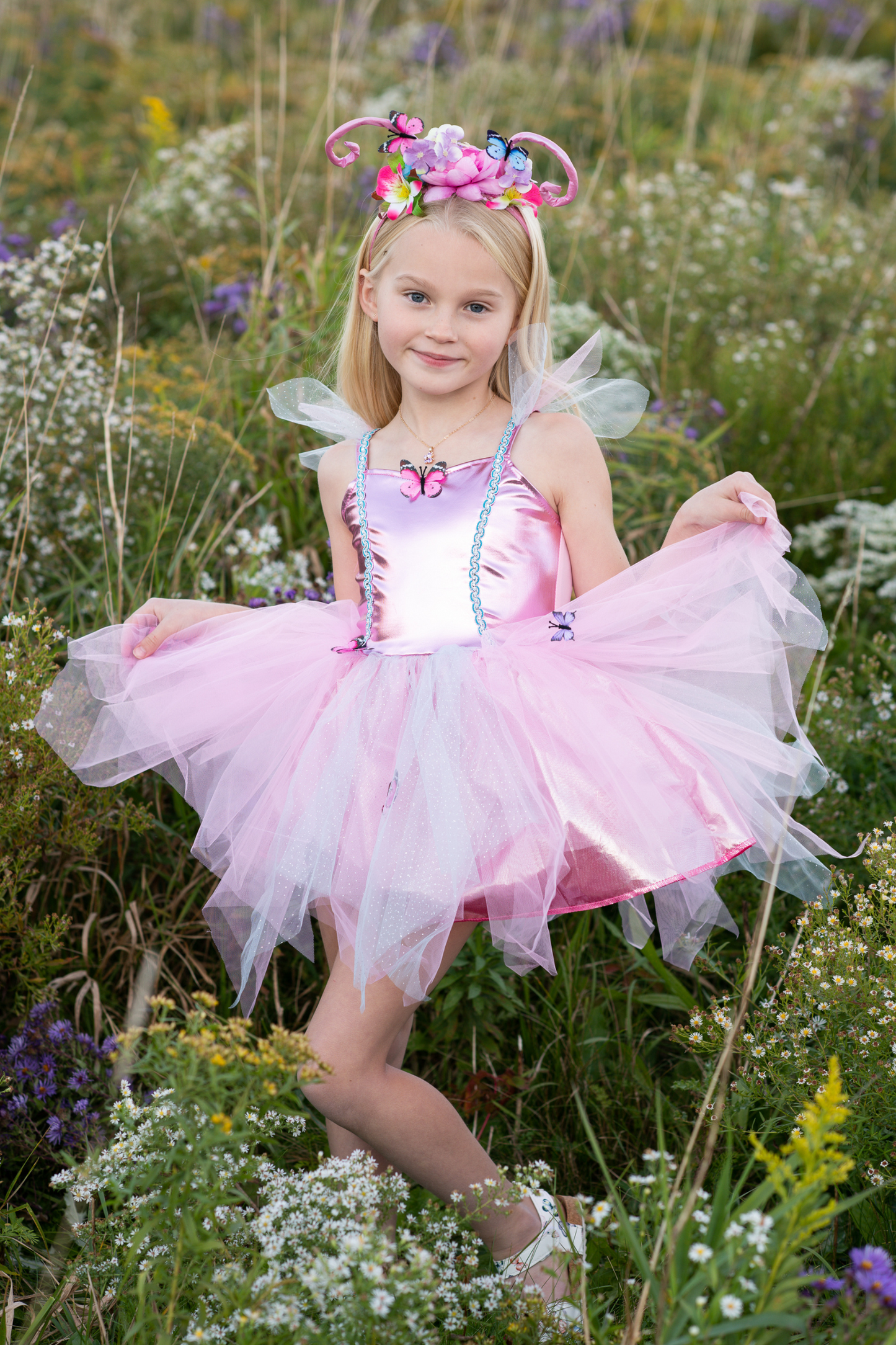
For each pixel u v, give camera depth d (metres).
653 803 1.93
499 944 2.00
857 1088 1.91
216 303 4.10
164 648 2.23
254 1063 1.59
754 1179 2.14
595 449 2.21
